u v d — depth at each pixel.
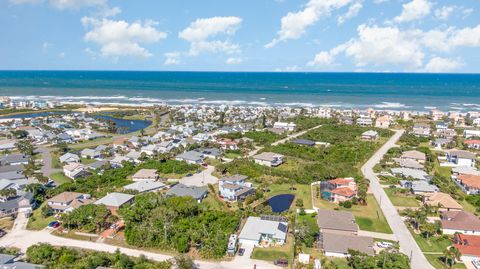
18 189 100.81
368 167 125.94
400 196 99.75
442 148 155.50
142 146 152.12
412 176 112.62
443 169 127.12
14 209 86.62
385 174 118.12
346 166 121.44
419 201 96.06
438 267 65.44
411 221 83.94
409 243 74.06
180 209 82.31
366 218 85.75
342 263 66.19
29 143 152.12
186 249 68.94
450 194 101.50
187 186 103.25
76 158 131.50
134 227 74.06
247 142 155.88
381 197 98.88
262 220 79.56
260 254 69.19
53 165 127.94
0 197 92.81
